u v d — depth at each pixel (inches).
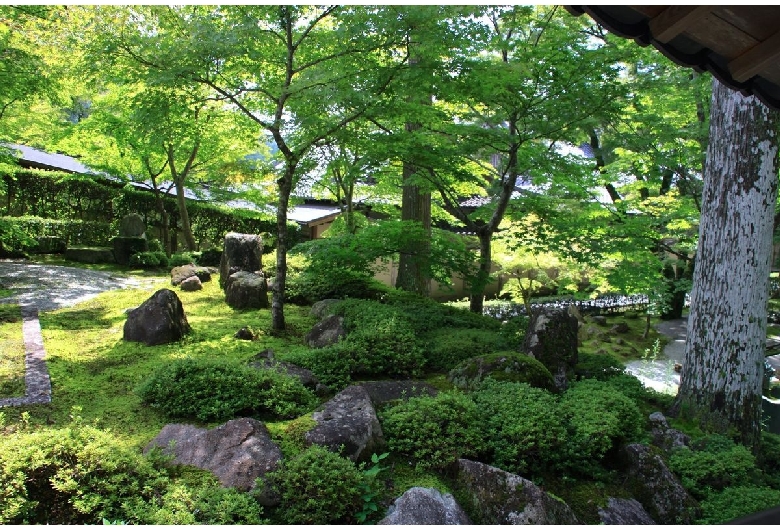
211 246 669.9
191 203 640.4
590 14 73.5
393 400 194.2
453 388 209.5
